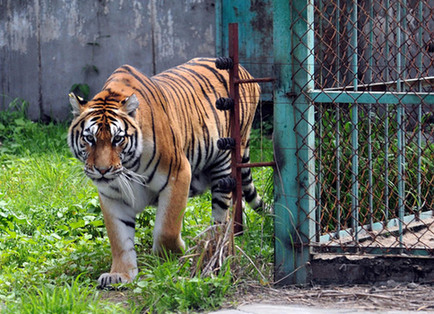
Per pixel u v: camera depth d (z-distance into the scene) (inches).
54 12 668.1
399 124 263.4
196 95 335.0
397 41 304.0
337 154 269.9
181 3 649.6
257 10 612.1
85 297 243.0
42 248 329.4
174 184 296.7
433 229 305.9
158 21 655.1
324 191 307.3
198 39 650.2
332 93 252.1
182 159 302.0
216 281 237.8
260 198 375.9
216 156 341.1
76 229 358.6
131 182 290.0
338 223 272.1
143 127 287.0
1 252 320.8
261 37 615.2
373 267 249.1
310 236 254.8
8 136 597.6
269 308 225.3
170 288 241.1
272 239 299.6
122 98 289.0
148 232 341.4
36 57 675.4
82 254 306.0
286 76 251.8
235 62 266.5
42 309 225.0
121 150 277.9
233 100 268.1
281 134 254.5
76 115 290.4
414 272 246.1
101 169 273.4
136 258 294.5
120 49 663.1
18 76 681.0
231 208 272.2
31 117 679.7
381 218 319.9
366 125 339.0
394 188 317.1
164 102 305.6
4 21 679.1
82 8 663.8
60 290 237.8
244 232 277.4
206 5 645.9
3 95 683.4
